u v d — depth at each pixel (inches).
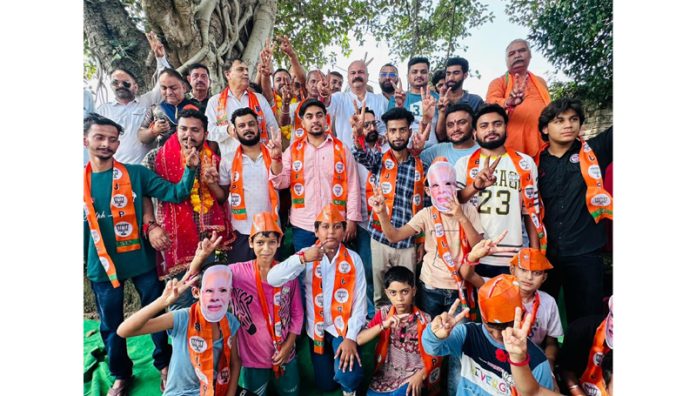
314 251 75.3
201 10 100.5
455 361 79.1
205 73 98.0
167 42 99.4
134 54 97.1
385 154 91.0
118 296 85.5
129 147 91.7
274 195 89.7
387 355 78.2
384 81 99.5
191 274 73.6
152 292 89.1
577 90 93.7
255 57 108.3
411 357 77.9
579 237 90.6
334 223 79.9
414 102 97.5
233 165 89.7
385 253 91.0
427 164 92.4
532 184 88.3
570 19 92.0
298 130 94.2
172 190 85.7
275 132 98.5
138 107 92.5
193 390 76.3
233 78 93.7
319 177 89.7
